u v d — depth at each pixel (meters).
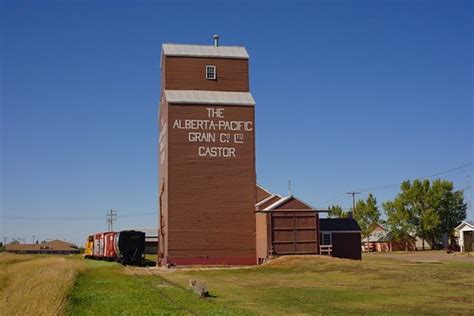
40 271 43.47
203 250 60.06
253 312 23.80
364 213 127.81
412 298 28.88
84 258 94.06
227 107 63.00
